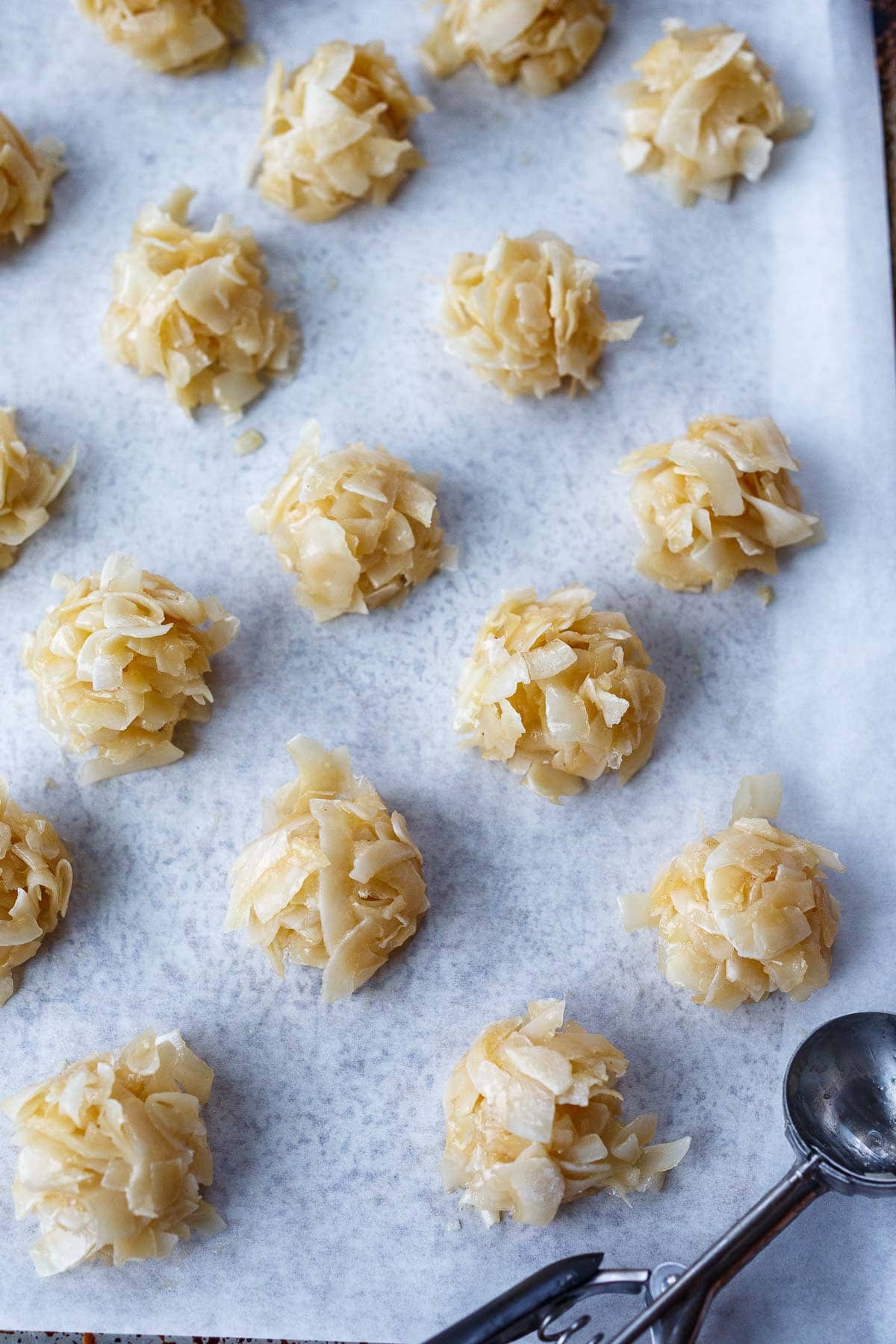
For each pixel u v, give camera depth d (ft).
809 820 1.59
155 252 1.69
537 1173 1.45
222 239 1.70
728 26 1.77
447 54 1.79
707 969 1.52
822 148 1.75
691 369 1.71
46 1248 1.45
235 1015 1.56
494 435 1.70
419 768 1.61
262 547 1.67
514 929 1.57
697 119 1.72
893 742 1.60
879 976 1.55
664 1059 1.54
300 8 1.80
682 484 1.63
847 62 1.76
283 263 1.75
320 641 1.65
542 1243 1.50
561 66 1.77
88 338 1.73
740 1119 1.53
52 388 1.72
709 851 1.54
